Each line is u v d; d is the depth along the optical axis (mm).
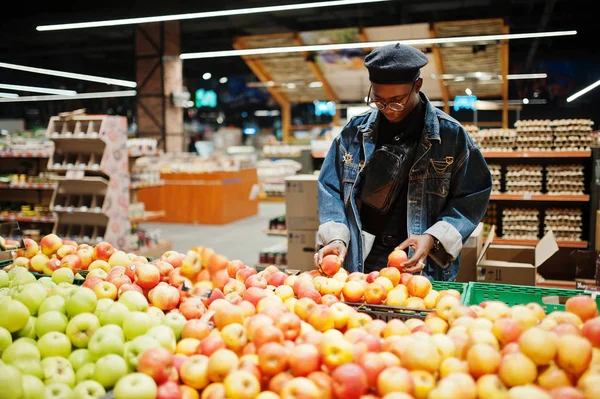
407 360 1177
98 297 1615
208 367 1203
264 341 1237
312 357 1158
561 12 14344
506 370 1078
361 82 16438
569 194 5320
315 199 4090
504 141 5520
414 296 1730
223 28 15953
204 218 10656
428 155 2260
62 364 1268
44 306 1469
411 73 1978
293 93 17938
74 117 6484
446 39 9820
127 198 6867
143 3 12008
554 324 1308
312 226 4117
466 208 2301
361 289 1711
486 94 16766
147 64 13477
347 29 12625
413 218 2305
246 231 9789
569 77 19547
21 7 13203
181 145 14211
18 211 7645
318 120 22422
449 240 2133
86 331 1374
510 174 5539
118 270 1846
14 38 16469
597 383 1028
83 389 1163
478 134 5617
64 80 23312
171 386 1166
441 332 1434
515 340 1231
